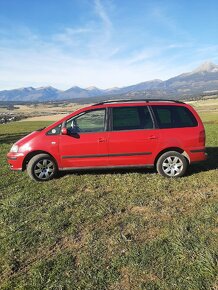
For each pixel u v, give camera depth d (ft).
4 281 13.25
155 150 26.99
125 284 12.66
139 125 27.09
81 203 21.63
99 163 27.20
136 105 27.45
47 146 27.04
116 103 27.63
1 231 17.89
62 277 13.30
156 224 17.83
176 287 12.21
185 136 26.94
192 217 18.42
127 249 15.23
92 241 16.24
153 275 13.07
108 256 14.73
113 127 27.04
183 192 23.16
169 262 13.88
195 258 14.01
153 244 15.49
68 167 27.43
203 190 23.45
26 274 13.73
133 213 19.61
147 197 22.31
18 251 15.65
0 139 71.05
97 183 26.11
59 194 23.84
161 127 27.07
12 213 20.39
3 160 39.96
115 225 18.02
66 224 18.39
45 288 12.66
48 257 14.96
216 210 19.22
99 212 19.83
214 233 16.24
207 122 128.98
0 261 14.82
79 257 14.82
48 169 27.63
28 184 26.99
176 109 27.58
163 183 25.36
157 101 28.09
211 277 12.62
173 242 15.47
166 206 20.49
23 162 27.63
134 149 26.91
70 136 27.07
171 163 27.20
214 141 50.47
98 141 26.81
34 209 21.01
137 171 29.50
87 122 27.32
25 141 27.63
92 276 13.25
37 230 17.72
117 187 24.84
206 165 31.73
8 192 25.11
